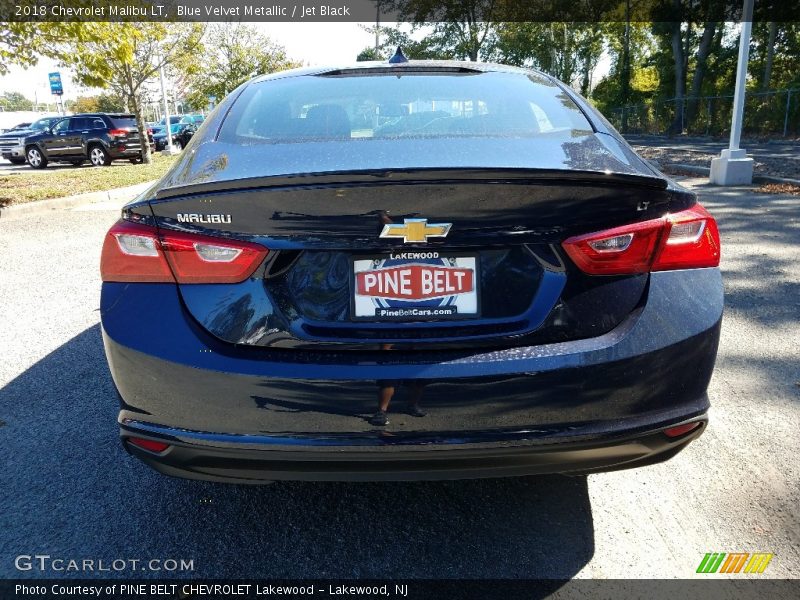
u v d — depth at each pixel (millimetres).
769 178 10531
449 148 2020
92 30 10727
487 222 1761
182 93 33594
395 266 1793
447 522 2283
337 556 2119
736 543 2129
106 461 2699
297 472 1860
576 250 1797
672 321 1851
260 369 1773
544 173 1719
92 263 6090
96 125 21516
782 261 5469
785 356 3568
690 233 1907
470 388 1754
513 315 1814
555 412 1788
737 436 2773
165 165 18922
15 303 4848
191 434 1844
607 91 41594
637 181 1776
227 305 1819
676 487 2439
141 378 1858
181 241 1825
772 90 27797
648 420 1851
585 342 1806
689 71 35781
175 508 2383
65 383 3449
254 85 2799
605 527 2230
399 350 1796
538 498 2412
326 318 1814
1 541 2201
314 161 1936
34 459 2715
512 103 2479
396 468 1824
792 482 2441
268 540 2205
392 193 1729
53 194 10859
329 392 1758
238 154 2096
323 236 1771
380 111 2412
